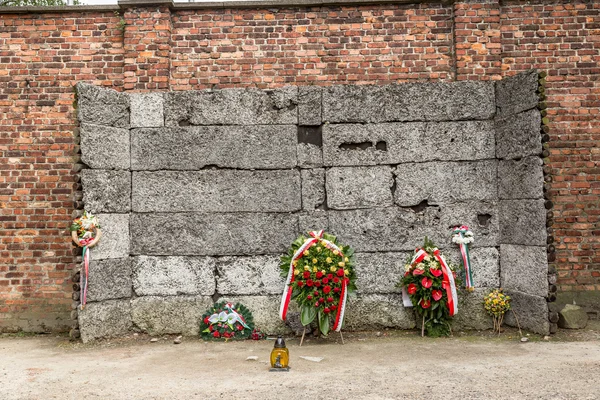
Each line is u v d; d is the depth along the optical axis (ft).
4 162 22.76
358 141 21.67
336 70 23.02
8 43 23.11
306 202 21.58
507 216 21.09
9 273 22.41
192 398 13.25
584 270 22.35
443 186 21.54
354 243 21.38
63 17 23.24
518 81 20.45
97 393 13.82
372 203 21.53
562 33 23.06
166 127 21.77
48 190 22.68
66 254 22.53
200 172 21.65
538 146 19.47
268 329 21.04
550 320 19.30
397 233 21.40
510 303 20.81
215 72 23.06
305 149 21.72
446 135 21.67
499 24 22.75
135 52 22.59
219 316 20.58
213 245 21.40
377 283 21.26
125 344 19.80
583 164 22.67
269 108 21.85
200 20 23.21
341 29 23.15
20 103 22.93
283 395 13.33
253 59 23.08
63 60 23.08
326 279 18.94
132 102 21.86
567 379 14.37
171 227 21.47
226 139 21.71
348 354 17.62
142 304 21.20
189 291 21.29
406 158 21.59
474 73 22.49
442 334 20.21
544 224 19.24
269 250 21.39
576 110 22.80
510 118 20.89
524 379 14.42
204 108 21.81
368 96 21.81
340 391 13.57
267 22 23.17
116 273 20.86
